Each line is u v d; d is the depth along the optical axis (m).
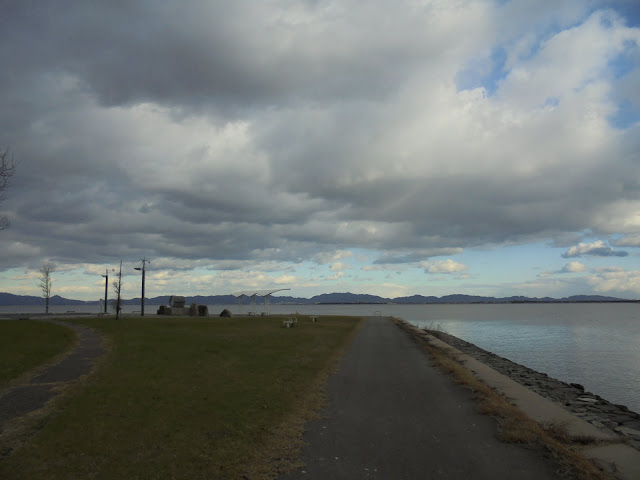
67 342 20.00
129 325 31.67
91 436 7.05
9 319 37.81
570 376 23.55
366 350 20.34
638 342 41.94
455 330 59.44
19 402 9.18
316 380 12.20
